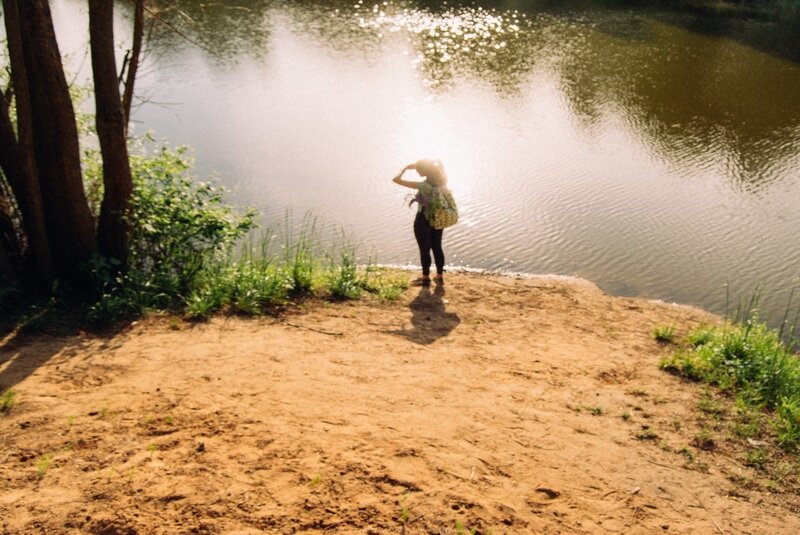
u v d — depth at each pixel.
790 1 32.59
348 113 16.20
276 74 19.16
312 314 7.23
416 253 10.30
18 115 6.48
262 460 3.89
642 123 16.09
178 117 15.33
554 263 10.10
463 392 5.27
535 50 22.66
